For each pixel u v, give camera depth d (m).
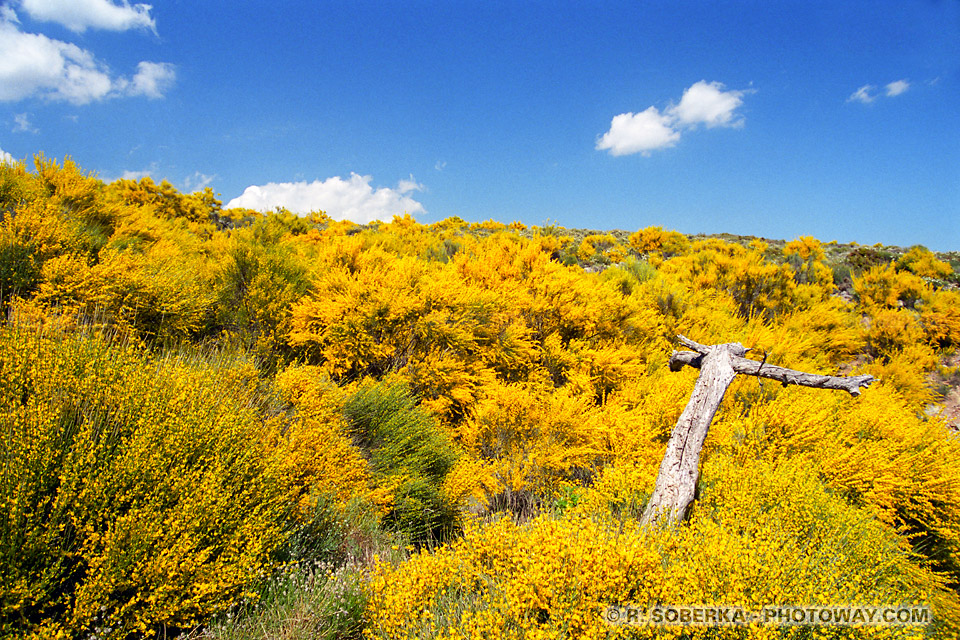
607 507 4.09
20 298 4.19
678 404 5.55
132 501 2.61
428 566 2.92
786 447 4.96
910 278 13.87
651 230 22.00
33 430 2.49
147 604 2.40
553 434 5.29
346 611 2.70
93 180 6.86
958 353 10.75
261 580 2.78
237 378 4.27
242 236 7.00
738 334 9.31
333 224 17.38
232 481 3.01
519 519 4.65
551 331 7.76
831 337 10.80
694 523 3.16
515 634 2.43
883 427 5.38
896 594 3.21
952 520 4.32
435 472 4.68
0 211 5.36
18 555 2.20
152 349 4.89
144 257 6.04
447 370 6.05
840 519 3.43
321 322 6.10
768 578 2.58
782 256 20.03
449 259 10.18
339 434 4.34
